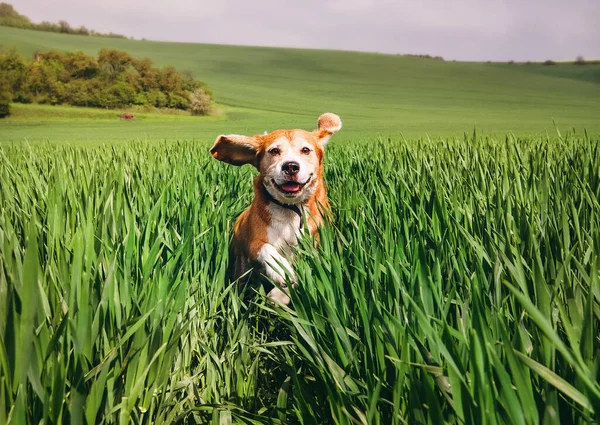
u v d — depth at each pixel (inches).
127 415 16.2
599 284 15.9
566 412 13.3
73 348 16.0
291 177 32.9
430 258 22.5
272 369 23.5
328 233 27.3
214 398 21.5
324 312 20.0
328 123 39.0
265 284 34.0
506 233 23.2
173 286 21.0
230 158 37.1
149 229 25.0
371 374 16.7
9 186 36.2
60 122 589.0
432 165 44.3
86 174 43.3
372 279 20.0
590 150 44.0
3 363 14.0
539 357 14.1
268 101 699.4
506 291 18.9
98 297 18.2
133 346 17.0
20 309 14.8
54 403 14.4
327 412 18.2
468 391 12.3
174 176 41.7
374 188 34.9
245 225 35.9
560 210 26.6
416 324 16.6
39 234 24.4
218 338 24.7
